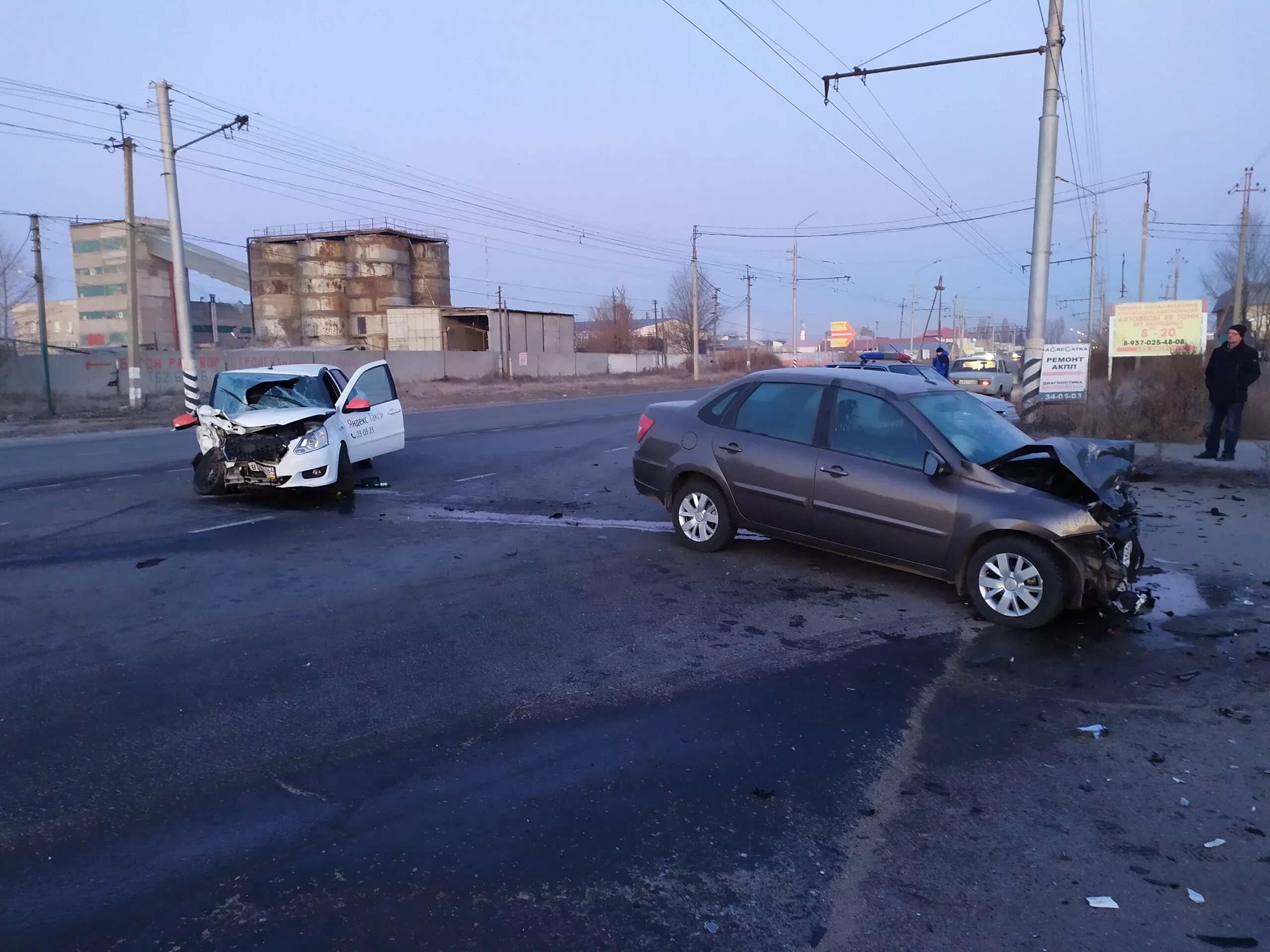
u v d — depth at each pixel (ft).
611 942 9.91
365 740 14.65
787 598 22.59
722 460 25.89
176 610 21.31
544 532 30.19
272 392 37.63
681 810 12.66
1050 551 19.94
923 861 11.54
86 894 10.63
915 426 22.43
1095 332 192.85
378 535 29.76
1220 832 12.28
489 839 11.88
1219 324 143.02
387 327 213.87
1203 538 28.30
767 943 9.95
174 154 86.07
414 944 9.82
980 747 14.70
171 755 14.08
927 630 20.36
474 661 18.15
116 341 233.96
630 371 248.73
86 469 46.70
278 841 11.77
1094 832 12.25
